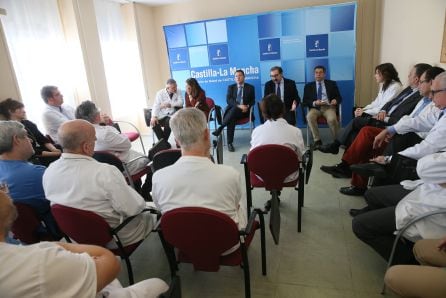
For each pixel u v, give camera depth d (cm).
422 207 152
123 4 536
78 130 153
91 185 154
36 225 176
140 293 120
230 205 142
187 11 572
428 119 231
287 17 480
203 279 193
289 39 489
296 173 227
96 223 150
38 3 374
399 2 387
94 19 447
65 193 157
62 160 157
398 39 390
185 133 135
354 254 204
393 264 164
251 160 214
